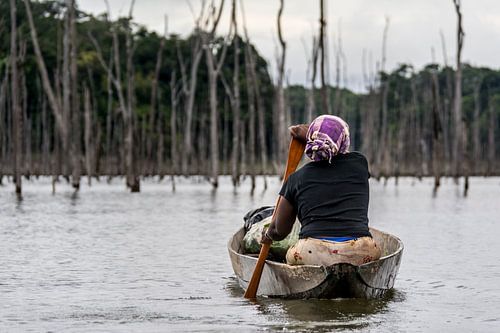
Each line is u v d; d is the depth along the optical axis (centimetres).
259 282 1062
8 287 1153
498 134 9319
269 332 835
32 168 6675
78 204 3159
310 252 984
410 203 3391
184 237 1878
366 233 991
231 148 8031
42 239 1823
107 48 8181
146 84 8269
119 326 873
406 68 8881
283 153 4688
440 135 4466
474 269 1334
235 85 4822
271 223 1033
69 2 4028
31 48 7100
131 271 1314
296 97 8881
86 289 1135
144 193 4153
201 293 1098
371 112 5975
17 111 3619
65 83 4153
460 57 4388
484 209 2998
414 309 970
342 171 998
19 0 6762
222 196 3900
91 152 5688
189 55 8500
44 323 892
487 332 843
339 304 980
